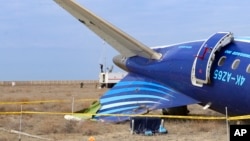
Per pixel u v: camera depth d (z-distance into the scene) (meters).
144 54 26.66
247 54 19.94
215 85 21.06
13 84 127.75
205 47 21.64
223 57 20.97
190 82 22.80
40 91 77.19
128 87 26.55
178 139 18.12
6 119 25.33
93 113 26.39
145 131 19.67
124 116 23.48
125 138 18.47
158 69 25.31
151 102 24.73
